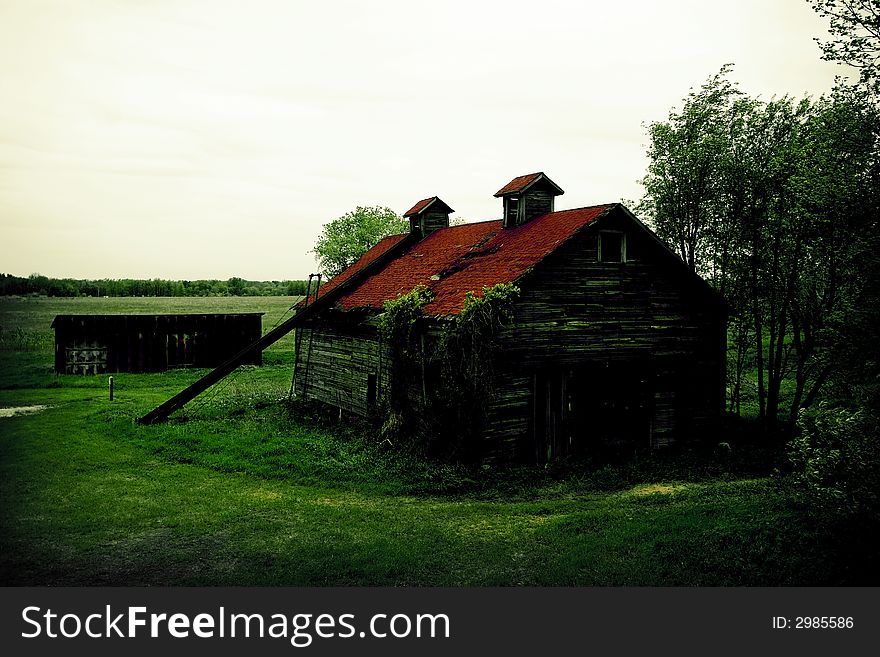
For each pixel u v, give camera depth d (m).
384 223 56.34
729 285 24.36
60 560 11.16
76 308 109.44
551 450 18.70
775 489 15.12
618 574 10.24
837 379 12.48
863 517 10.16
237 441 20.30
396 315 20.38
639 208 26.61
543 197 24.22
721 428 21.61
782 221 21.22
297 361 30.17
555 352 18.67
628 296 20.00
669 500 14.77
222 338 43.88
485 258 22.09
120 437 21.45
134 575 10.54
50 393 32.34
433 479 16.45
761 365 23.36
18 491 15.29
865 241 12.38
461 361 17.53
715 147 22.81
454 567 10.77
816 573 9.90
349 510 14.08
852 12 12.05
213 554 11.43
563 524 12.86
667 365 20.67
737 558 10.59
